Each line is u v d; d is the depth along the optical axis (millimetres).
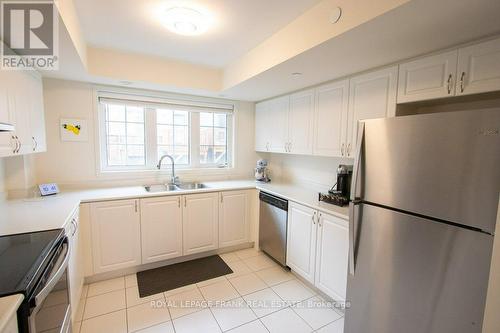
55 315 1275
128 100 3035
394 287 1464
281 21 1871
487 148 1081
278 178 3820
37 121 2170
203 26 1928
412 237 1363
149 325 1946
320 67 2078
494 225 1078
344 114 2328
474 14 1225
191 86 2955
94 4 1664
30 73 2012
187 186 3363
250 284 2525
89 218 2387
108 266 2514
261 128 3703
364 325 1646
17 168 2334
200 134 3605
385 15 1254
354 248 1662
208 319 2027
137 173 3131
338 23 1487
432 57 1672
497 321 1087
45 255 1232
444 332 1261
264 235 3094
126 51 2547
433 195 1268
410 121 1344
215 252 3178
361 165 1593
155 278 2598
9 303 871
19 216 1785
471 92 1485
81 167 2828
